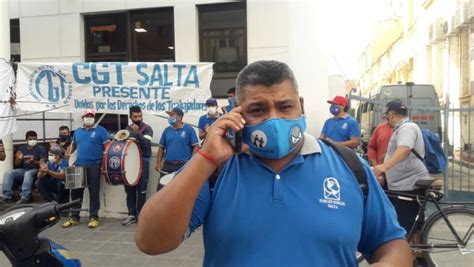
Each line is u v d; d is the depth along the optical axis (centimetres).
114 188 780
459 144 765
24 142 1005
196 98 762
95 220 719
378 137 620
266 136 153
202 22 986
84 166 718
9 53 884
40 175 784
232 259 155
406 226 479
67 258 269
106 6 1011
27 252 254
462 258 468
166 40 1012
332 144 175
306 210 155
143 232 156
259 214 155
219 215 158
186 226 154
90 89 772
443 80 2128
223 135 155
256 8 913
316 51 884
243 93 160
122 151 683
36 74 777
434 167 488
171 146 730
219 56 981
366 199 168
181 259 546
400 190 480
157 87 763
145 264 532
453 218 468
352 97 857
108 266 529
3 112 772
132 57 1030
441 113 805
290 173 161
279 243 152
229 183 162
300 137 159
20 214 254
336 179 162
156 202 153
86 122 725
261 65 163
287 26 899
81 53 1031
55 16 1032
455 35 1925
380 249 170
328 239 153
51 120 1015
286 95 158
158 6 988
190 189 151
